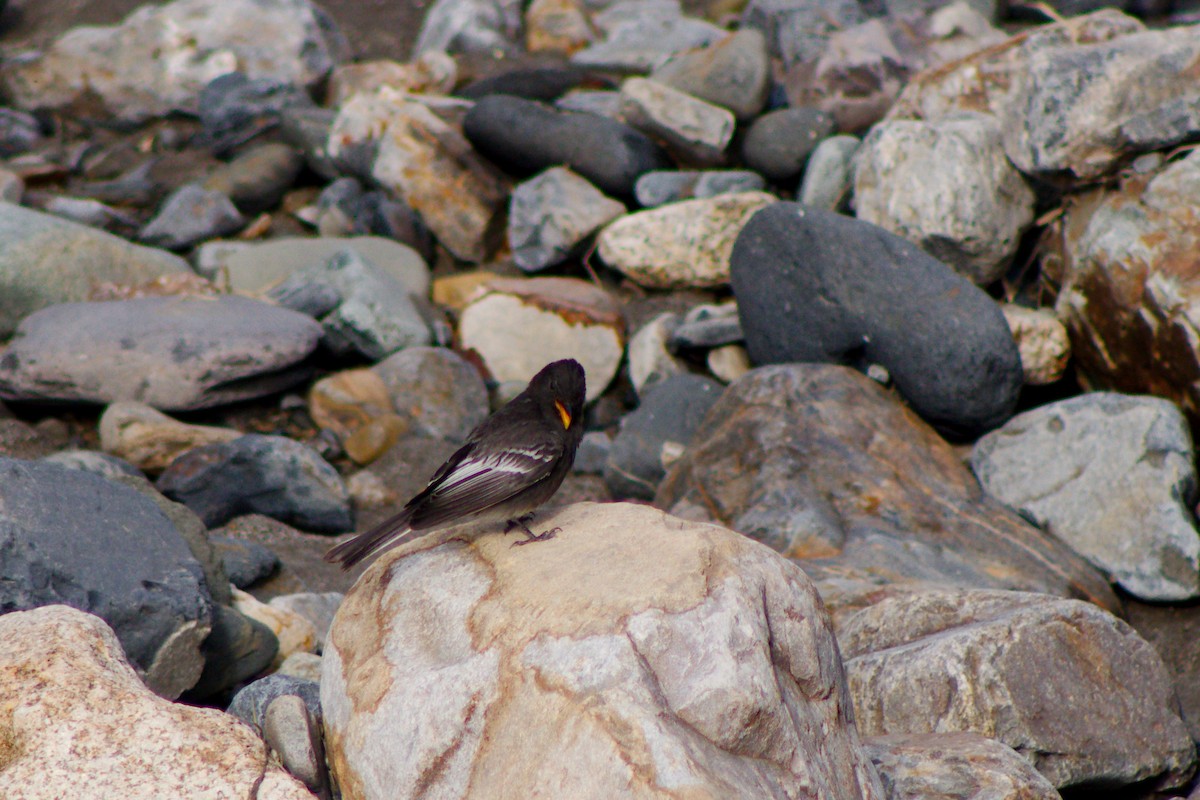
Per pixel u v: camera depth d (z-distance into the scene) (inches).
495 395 668.7
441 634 267.4
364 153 809.5
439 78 939.3
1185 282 531.8
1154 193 564.4
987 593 380.5
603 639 242.7
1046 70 613.9
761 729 239.5
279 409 624.4
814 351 595.8
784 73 872.9
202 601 357.4
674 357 677.9
